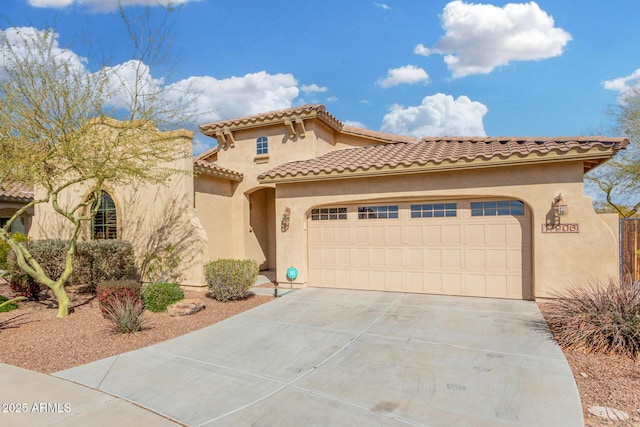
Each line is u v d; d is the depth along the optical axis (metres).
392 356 7.26
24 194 20.03
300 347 7.89
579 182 10.59
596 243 10.41
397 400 5.47
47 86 9.74
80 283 14.18
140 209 15.02
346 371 6.59
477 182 11.69
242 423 4.87
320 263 14.27
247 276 12.28
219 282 12.08
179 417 5.03
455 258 12.29
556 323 8.29
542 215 10.95
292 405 5.36
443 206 12.45
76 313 10.75
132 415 5.07
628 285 8.27
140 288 10.88
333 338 8.41
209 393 5.78
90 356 7.48
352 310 10.80
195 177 15.34
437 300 11.73
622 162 22.97
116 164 10.84
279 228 14.66
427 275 12.66
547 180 10.89
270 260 20.38
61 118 9.90
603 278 10.32
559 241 10.77
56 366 6.96
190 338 8.62
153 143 12.06
